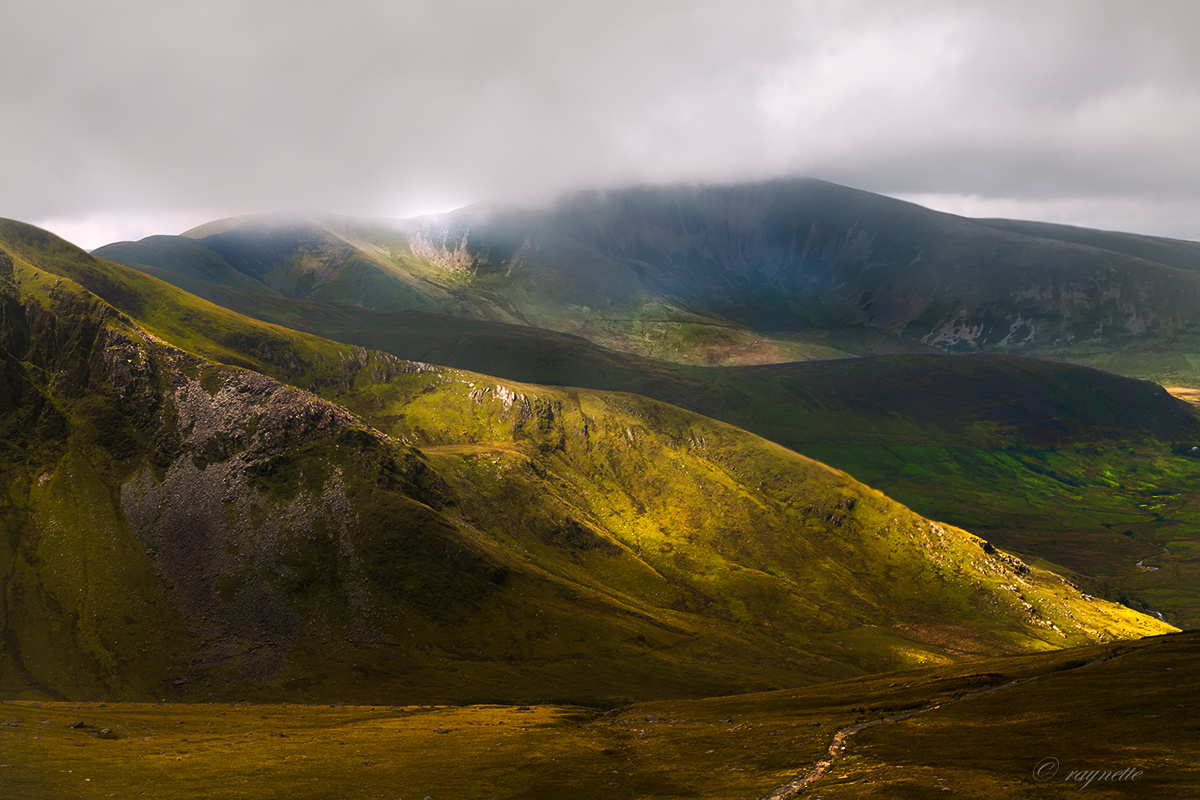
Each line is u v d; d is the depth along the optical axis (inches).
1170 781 2522.1
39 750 3774.6
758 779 3361.2
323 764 3909.9
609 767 3924.7
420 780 3595.0
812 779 3228.3
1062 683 4648.1
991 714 4069.9
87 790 3129.9
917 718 4296.3
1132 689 4057.6
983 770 2962.6
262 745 4480.8
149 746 4210.1
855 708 5004.9
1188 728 3110.2
